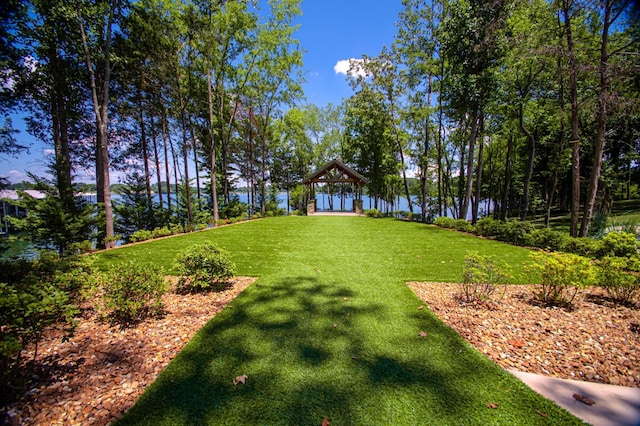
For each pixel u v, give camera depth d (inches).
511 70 496.7
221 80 682.2
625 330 120.2
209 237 405.7
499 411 77.7
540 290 161.6
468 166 511.8
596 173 322.0
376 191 1003.3
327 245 333.4
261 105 820.6
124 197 649.0
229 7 561.9
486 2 426.9
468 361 101.1
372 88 746.8
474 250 301.1
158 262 251.6
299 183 1256.8
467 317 136.3
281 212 1020.5
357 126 935.7
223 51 612.7
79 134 560.1
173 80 542.3
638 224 494.6
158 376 92.5
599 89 318.0
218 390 85.8
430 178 888.3
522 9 430.6
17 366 86.4
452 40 477.1
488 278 153.3
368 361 101.4
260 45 666.2
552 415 76.0
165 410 77.5
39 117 485.7
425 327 127.4
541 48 350.0
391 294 169.9
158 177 701.3
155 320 134.0
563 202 987.3
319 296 167.2
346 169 862.5
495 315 137.4
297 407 79.0
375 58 697.6
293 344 113.0
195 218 711.1
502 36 411.8
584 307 145.0
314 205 972.6
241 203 896.3
